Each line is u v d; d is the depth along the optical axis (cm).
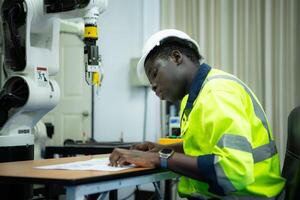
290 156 130
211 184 114
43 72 192
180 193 143
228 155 108
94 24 191
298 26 328
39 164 148
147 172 124
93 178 106
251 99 127
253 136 124
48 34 200
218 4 356
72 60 432
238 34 349
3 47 191
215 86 122
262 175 122
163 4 377
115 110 414
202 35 357
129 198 391
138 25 405
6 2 188
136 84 395
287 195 123
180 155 121
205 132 118
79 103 428
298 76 328
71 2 186
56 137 432
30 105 182
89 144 298
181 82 140
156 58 141
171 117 337
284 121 329
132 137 405
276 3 334
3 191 166
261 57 341
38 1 188
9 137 179
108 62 418
